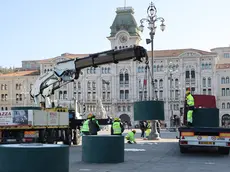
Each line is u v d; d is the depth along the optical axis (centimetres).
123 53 2548
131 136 2991
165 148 2480
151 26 3534
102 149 1652
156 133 3553
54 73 2848
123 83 10981
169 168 1512
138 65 10894
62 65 2825
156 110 2306
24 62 13800
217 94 10444
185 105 2253
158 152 2192
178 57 10662
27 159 996
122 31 10931
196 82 10550
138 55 2500
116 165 1591
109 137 1661
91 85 11150
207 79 10519
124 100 10906
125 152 2197
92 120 2438
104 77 11094
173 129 6719
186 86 10612
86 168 1495
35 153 1000
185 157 1922
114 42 11056
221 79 10481
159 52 11125
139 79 10844
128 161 1736
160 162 1706
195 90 10550
